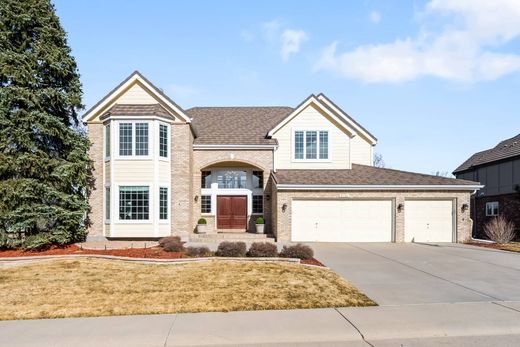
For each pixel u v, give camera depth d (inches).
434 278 499.2
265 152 984.9
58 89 750.5
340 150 1007.6
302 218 892.6
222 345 283.9
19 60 688.4
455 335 300.4
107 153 843.4
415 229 898.7
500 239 889.5
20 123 687.7
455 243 878.4
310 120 1009.5
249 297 401.7
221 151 978.1
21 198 674.2
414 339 292.8
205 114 1159.6
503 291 431.8
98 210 842.8
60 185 729.6
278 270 520.1
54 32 733.3
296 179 903.1
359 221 893.2
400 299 398.9
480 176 1337.4
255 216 1013.2
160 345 283.1
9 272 527.2
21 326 322.7
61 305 378.9
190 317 343.9
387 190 893.8
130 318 342.3
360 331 306.3
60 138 735.7
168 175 855.1
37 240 668.7
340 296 407.5
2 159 668.1
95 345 282.7
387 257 665.0
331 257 663.1
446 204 904.9
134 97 874.1
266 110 1192.8
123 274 506.6
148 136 824.3
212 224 1003.9
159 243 759.7
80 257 608.1
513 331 307.1
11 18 694.5
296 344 285.3
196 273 505.7
